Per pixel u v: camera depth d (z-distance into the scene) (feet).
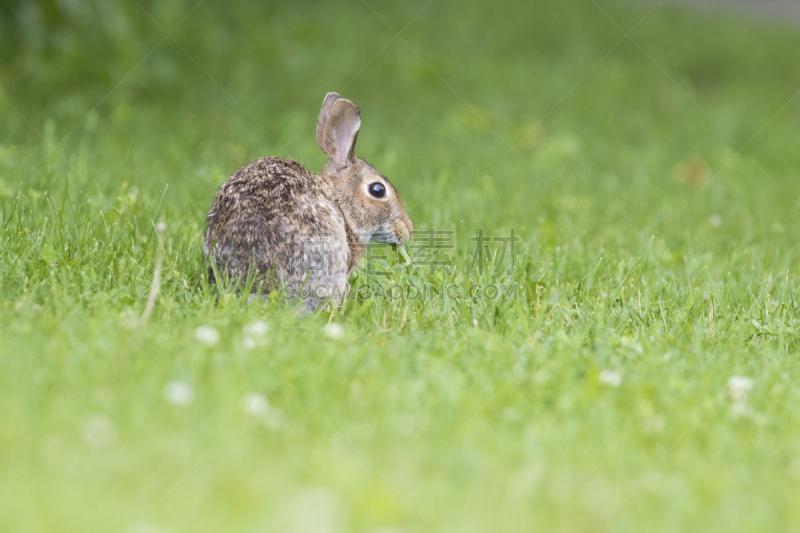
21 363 20.71
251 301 27.94
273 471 16.97
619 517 16.75
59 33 69.82
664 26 131.34
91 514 15.07
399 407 20.36
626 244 41.29
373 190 34.63
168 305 26.18
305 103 74.90
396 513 16.25
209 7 94.02
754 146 78.59
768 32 142.00
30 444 17.10
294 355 23.04
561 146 65.16
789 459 19.77
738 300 32.76
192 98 70.74
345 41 97.76
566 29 122.93
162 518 15.40
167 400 19.20
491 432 19.57
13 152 46.47
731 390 22.93
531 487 17.37
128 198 37.29
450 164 59.21
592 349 26.18
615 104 92.68
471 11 124.67
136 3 80.69
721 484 18.25
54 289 26.35
